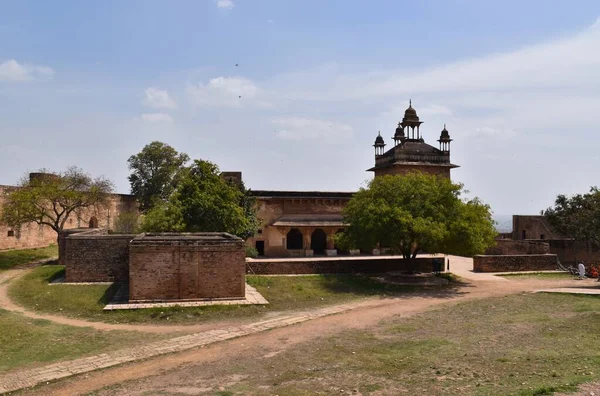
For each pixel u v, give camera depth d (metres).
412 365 11.96
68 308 19.66
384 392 10.06
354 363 12.47
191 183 33.09
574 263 39.31
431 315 18.92
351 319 18.64
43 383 11.62
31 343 15.02
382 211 26.09
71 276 24.84
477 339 14.47
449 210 26.94
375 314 19.55
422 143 46.53
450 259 39.53
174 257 20.94
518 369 11.05
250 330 16.86
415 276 27.44
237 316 19.16
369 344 14.52
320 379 11.22
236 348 14.60
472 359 12.16
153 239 22.70
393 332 16.08
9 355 13.81
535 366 11.23
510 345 13.53
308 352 13.87
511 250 38.47
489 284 27.02
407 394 9.84
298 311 20.25
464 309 20.00
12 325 16.89
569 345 13.28
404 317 18.73
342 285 26.09
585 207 38.41
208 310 19.75
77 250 24.98
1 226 37.19
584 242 38.16
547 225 44.16
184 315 19.00
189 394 10.52
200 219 32.12
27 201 33.53
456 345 13.80
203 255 21.20
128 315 18.86
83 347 14.72
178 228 30.77
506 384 9.96
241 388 10.80
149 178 55.31
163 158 55.81
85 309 19.53
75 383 11.61
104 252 25.14
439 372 11.18
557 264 32.53
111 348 14.66
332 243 43.47
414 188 27.45
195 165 34.19
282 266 28.53
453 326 16.66
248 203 38.75
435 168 45.03
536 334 14.91
